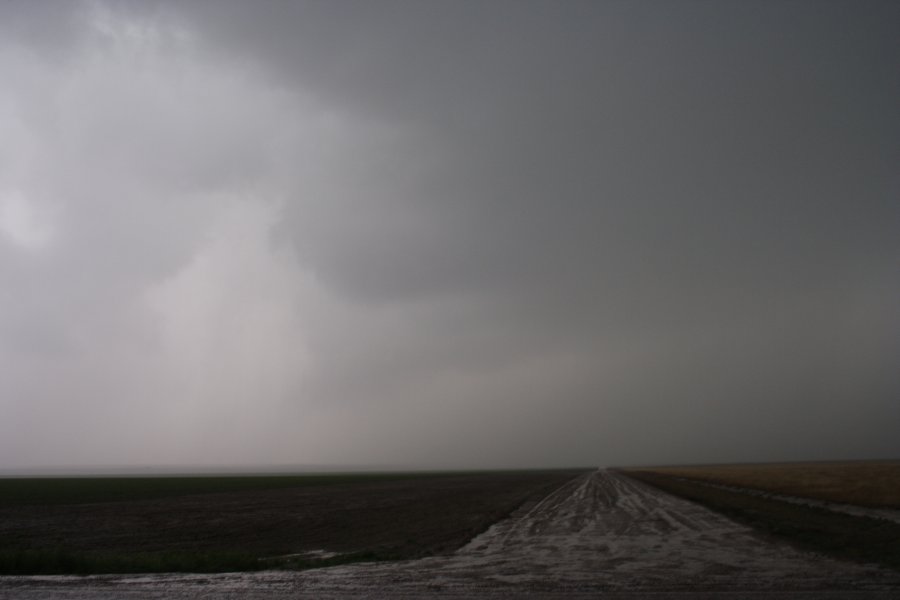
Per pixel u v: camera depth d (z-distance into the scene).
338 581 13.70
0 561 15.70
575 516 33.19
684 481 76.62
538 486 78.12
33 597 12.15
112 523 33.44
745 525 25.55
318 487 84.19
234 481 110.69
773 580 12.80
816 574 13.34
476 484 90.06
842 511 29.36
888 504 31.64
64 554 16.67
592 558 17.31
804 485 51.44
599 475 121.69
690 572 14.27
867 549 16.81
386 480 116.81
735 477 78.56
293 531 29.00
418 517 36.12
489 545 21.36
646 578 13.59
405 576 14.40
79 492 65.94
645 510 35.59
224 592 12.45
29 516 37.78
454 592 12.27
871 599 10.68
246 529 30.08
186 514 39.44
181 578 14.23
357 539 25.20
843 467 103.75
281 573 14.95
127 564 16.08
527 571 15.02
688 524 26.77
